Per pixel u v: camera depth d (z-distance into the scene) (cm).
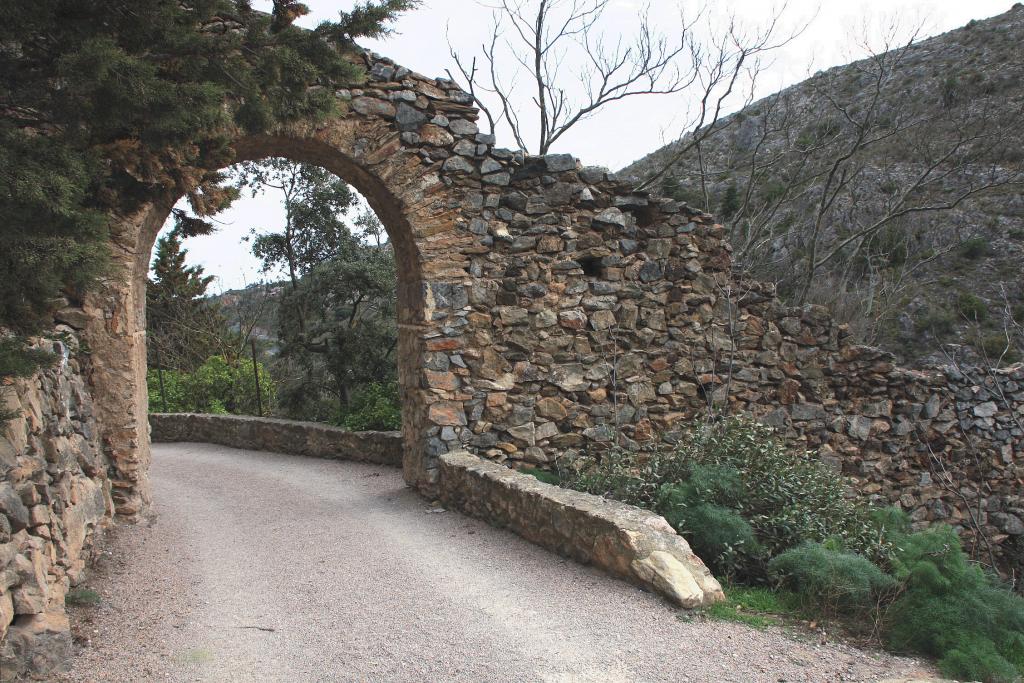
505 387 812
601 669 351
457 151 797
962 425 991
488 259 814
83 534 498
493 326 812
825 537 545
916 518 962
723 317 912
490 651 373
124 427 659
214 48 373
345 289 1466
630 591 459
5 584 321
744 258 1730
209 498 862
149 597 476
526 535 593
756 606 454
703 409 895
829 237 2194
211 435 1409
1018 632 414
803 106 2677
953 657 372
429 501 780
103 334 645
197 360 2283
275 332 1986
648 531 482
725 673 348
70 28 316
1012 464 1005
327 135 739
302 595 479
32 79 322
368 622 422
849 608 444
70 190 280
